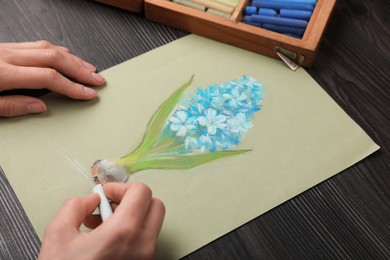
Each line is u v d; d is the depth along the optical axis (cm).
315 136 45
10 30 50
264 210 41
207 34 50
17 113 45
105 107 46
